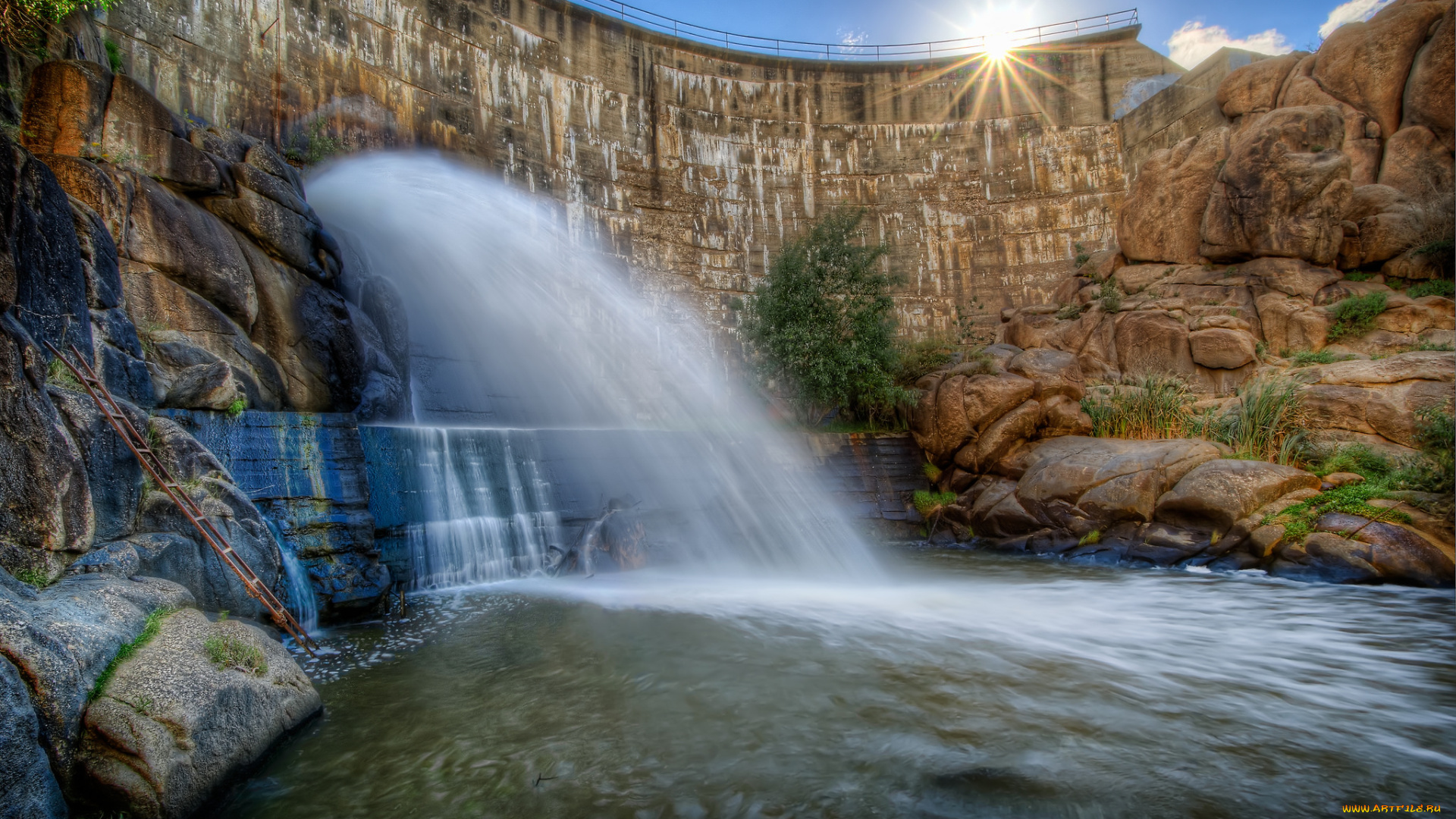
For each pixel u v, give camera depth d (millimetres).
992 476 14984
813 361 17203
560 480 12414
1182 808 3789
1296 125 16984
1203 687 5641
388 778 4230
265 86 16422
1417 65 17453
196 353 8070
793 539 13438
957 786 4055
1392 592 8938
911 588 9969
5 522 4277
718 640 7156
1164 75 26125
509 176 21312
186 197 9531
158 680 3877
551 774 4277
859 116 26906
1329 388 12234
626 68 24266
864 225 26312
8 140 5062
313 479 8367
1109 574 10680
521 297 20938
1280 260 16984
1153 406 14297
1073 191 25828
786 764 4371
